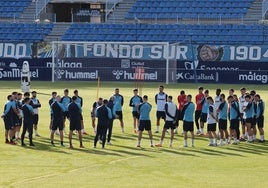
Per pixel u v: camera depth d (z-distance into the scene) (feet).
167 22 316.19
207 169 106.42
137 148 126.21
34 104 138.92
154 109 188.75
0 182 95.66
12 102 129.80
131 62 281.13
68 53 283.18
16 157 115.65
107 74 282.56
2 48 291.38
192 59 280.51
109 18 319.47
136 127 151.23
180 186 93.91
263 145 131.23
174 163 111.45
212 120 129.59
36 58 286.66
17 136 133.69
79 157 116.16
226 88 251.39
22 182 95.71
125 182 96.27
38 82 276.82
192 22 313.94
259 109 135.03
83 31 309.83
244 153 121.90
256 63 274.16
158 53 279.69
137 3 322.55
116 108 145.69
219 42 296.10
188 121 127.85
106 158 115.24
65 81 282.15
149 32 305.32
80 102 137.18
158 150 124.26
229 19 311.06
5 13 325.62
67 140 135.54
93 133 145.18
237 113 131.85
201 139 139.03
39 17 323.37
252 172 104.22
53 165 108.78
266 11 306.96
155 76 280.10
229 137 134.21
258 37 295.69
